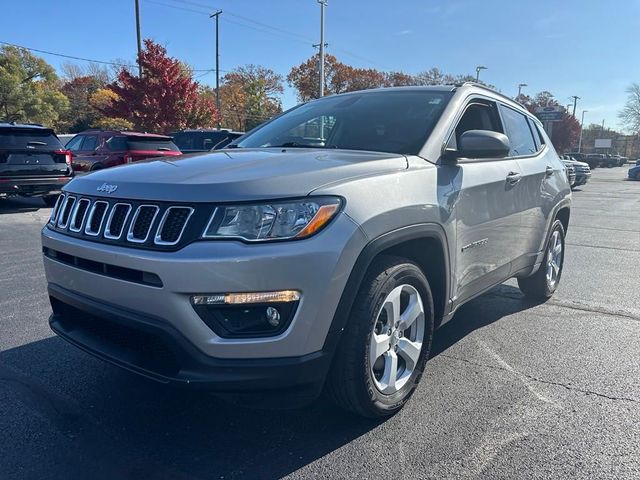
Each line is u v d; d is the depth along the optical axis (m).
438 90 3.87
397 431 2.89
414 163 3.11
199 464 2.59
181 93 27.48
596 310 5.12
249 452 2.70
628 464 2.60
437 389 3.39
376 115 3.73
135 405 3.15
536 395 3.32
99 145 13.81
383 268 2.78
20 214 11.49
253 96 66.81
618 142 116.75
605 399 3.28
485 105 4.14
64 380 3.46
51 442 2.76
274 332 2.38
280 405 2.67
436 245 3.14
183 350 2.36
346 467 2.57
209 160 3.00
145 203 2.50
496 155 3.32
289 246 2.35
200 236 2.34
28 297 5.28
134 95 27.05
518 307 5.20
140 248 2.44
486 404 3.20
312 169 2.65
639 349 4.11
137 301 2.45
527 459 2.64
